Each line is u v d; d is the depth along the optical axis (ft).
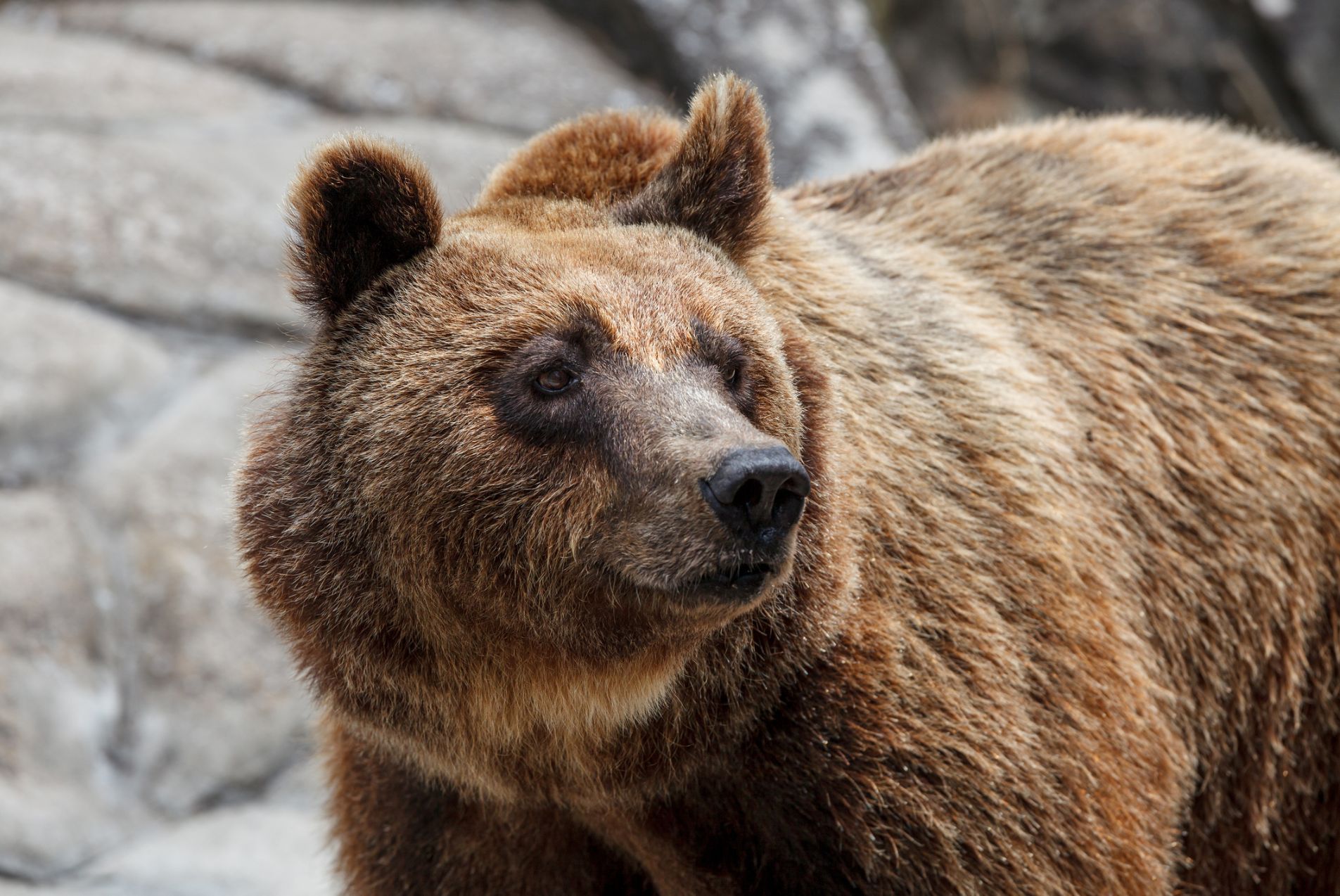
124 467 46.93
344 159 23.38
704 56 70.54
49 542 44.75
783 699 24.07
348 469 23.07
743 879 25.66
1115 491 28.37
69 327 49.70
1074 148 32.22
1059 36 81.51
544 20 74.64
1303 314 30.35
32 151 56.18
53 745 41.78
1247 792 29.76
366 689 23.95
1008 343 28.30
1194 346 29.66
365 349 23.49
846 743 24.13
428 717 24.06
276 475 23.91
